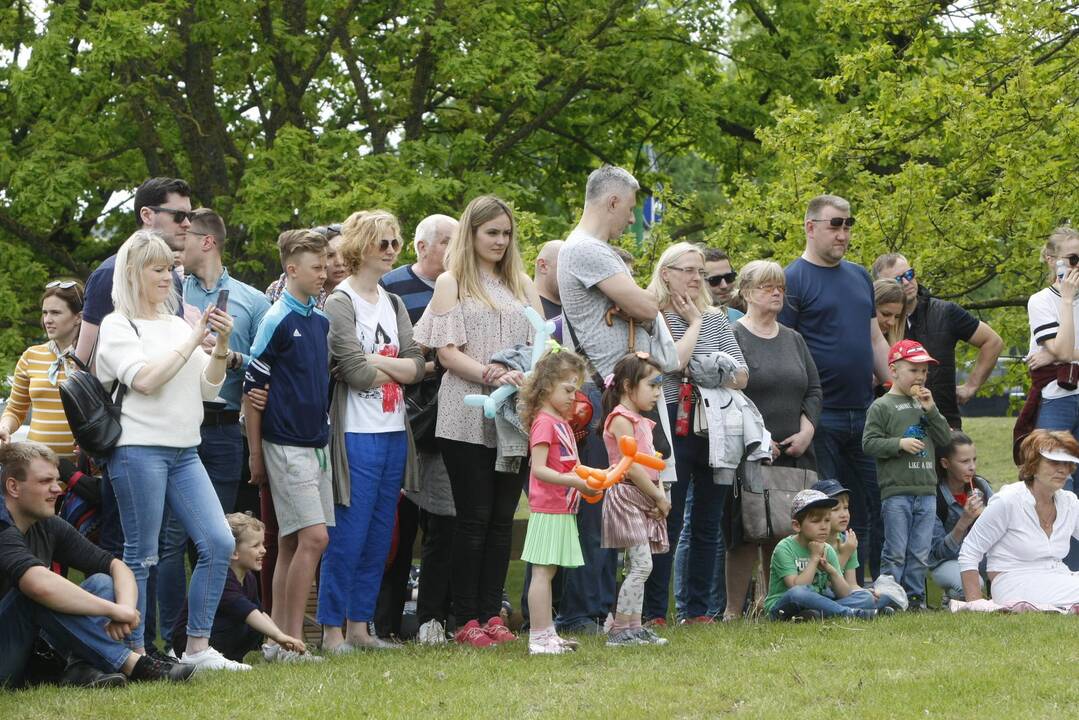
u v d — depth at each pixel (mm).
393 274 12117
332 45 26234
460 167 26078
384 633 11836
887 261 14047
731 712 7859
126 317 9188
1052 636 9961
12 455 8867
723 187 30250
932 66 21562
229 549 9352
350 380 10328
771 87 28547
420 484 11117
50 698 8156
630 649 9703
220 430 10773
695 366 11453
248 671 9086
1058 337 13320
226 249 24688
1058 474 11836
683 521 12000
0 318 23906
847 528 12773
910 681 8430
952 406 14156
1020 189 18734
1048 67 19016
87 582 9008
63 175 23625
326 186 23109
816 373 12508
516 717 7629
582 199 30516
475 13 25391
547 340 10414
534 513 9891
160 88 25219
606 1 27859
